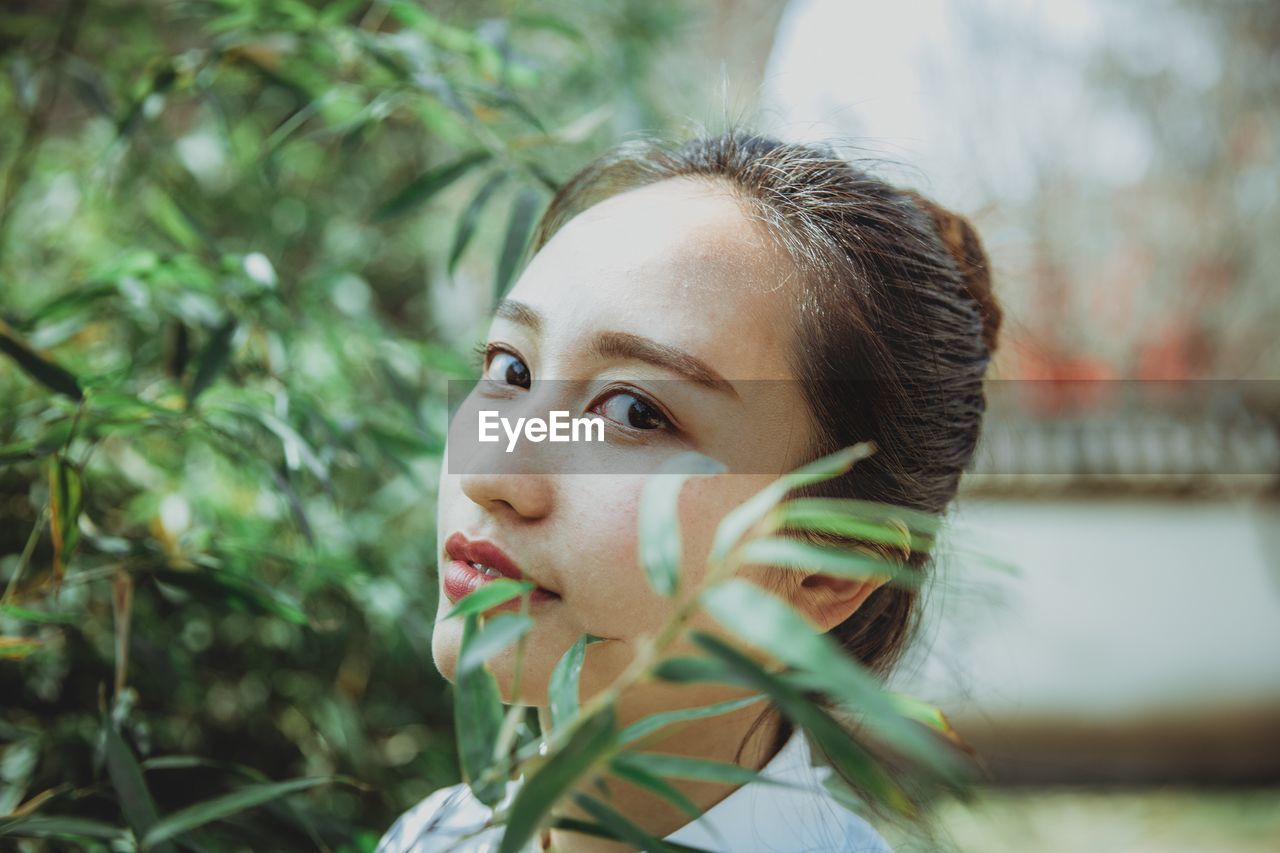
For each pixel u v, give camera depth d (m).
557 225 0.98
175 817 0.63
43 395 1.24
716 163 0.83
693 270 0.70
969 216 1.14
